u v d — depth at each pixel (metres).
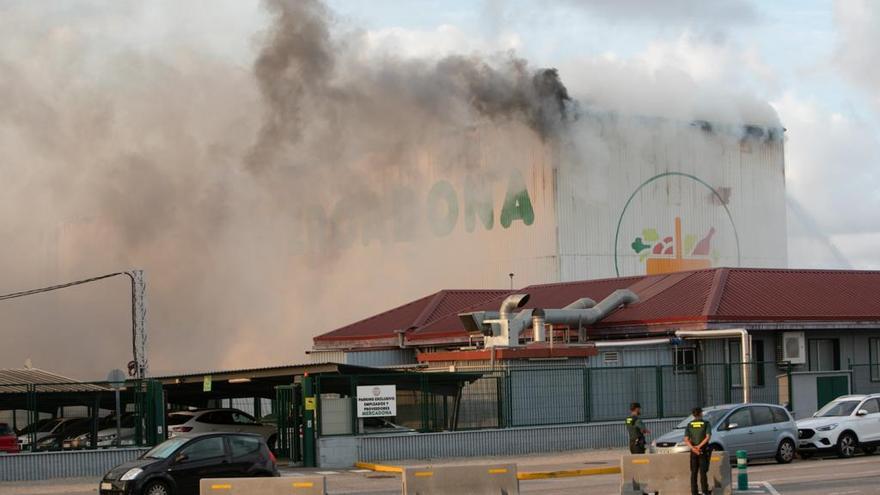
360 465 29.09
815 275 41.81
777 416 28.28
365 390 30.42
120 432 29.17
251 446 22.11
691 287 39.81
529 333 39.28
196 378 36.62
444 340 44.41
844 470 25.45
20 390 28.33
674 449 26.88
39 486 26.30
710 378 36.06
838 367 39.31
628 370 34.66
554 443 32.72
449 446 31.14
